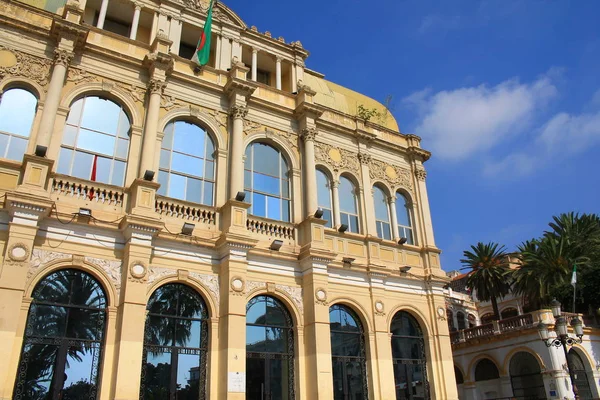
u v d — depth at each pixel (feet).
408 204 78.89
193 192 58.80
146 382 47.62
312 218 62.23
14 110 50.96
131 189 52.80
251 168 64.39
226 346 51.03
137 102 57.93
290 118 69.92
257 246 58.90
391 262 71.15
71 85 54.13
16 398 41.47
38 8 55.57
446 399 66.08
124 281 48.32
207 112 62.54
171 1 67.05
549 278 113.29
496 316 125.08
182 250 53.83
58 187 49.26
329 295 62.64
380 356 63.21
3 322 41.24
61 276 46.96
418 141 83.71
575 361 95.96
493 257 128.47
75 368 44.88
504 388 97.50
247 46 73.10
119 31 67.36
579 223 126.62
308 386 56.44
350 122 77.25
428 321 70.69
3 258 43.50
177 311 51.96
